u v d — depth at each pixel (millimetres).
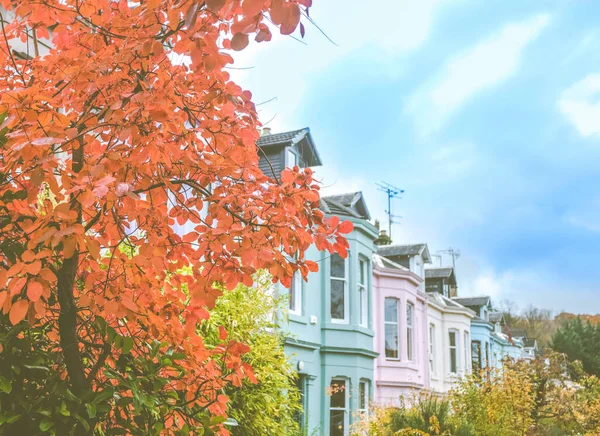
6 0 3418
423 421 11047
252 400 7930
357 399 16766
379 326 20484
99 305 3084
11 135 2508
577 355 46000
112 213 3047
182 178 3520
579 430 15906
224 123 3250
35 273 2398
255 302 8312
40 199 4344
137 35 2795
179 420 3539
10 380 2811
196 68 2977
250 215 3213
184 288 5898
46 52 7227
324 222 3410
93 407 2830
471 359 30188
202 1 2170
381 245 28203
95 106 3193
